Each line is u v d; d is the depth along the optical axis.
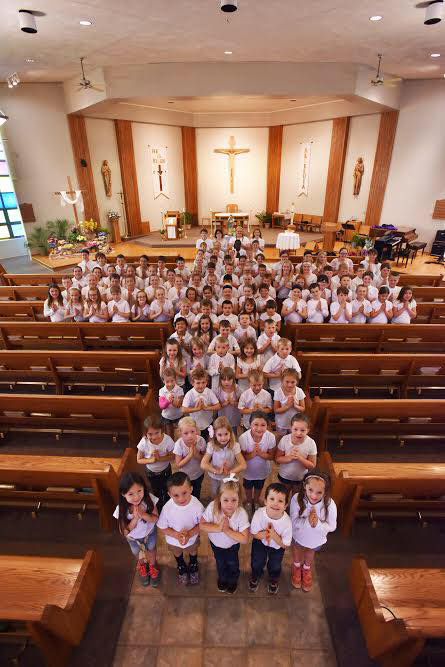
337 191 16.14
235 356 4.77
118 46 8.96
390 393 5.23
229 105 15.96
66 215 14.86
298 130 16.95
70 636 2.49
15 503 3.54
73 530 3.49
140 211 16.95
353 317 6.23
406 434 4.39
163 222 16.59
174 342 4.21
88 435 4.59
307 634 2.69
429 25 7.68
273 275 7.71
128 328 5.71
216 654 2.58
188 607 2.86
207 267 7.57
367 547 3.32
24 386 5.59
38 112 13.42
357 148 15.23
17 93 12.98
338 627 2.72
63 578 2.75
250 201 19.06
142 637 2.68
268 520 2.54
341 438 4.33
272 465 4.21
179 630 2.72
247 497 3.62
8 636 2.56
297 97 11.38
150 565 2.94
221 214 17.31
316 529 2.66
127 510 2.72
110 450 4.41
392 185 14.44
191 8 6.83
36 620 2.16
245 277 6.63
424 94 12.95
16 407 4.21
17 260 14.70
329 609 2.83
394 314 6.16
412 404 4.00
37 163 13.87
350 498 3.23
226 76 10.74
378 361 4.77
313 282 6.66
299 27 7.81
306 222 17.59
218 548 2.73
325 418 4.03
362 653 2.58
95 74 11.27
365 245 12.43
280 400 3.79
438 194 13.41
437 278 8.49
